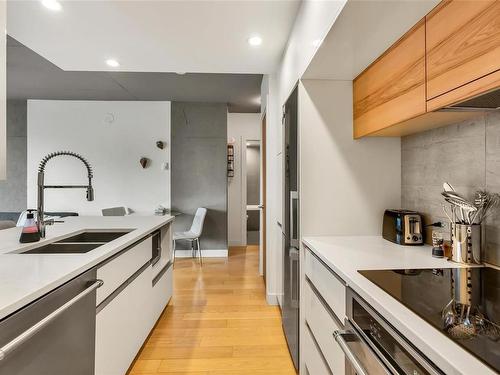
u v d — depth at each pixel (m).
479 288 0.97
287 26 2.06
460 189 1.41
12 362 0.88
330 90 1.86
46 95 4.68
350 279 1.07
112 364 1.63
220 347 2.26
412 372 0.71
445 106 1.03
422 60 1.14
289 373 1.95
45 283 1.03
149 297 2.31
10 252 1.49
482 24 0.84
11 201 4.95
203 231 5.08
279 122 2.72
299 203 1.87
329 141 1.86
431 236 1.61
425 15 1.13
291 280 1.95
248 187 7.30
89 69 2.86
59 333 1.12
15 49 3.06
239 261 4.76
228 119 5.75
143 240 2.17
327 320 1.35
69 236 2.04
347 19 1.16
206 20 1.98
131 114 5.01
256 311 2.89
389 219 1.75
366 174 1.89
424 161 1.68
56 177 4.95
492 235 1.25
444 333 0.68
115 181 5.00
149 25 2.05
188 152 5.08
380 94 1.50
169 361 2.08
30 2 1.78
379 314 0.88
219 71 2.92
